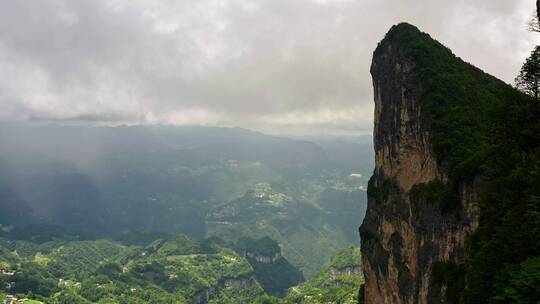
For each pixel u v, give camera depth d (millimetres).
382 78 142500
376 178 147375
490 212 78938
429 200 105188
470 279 74688
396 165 130500
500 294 64875
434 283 98625
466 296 74688
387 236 130250
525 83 87000
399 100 129000
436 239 101438
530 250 67625
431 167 109562
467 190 92000
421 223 108562
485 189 82625
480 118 109062
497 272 69625
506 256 69812
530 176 73750
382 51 144625
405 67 128000
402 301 118562
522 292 60469
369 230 144500
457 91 116938
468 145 101875
